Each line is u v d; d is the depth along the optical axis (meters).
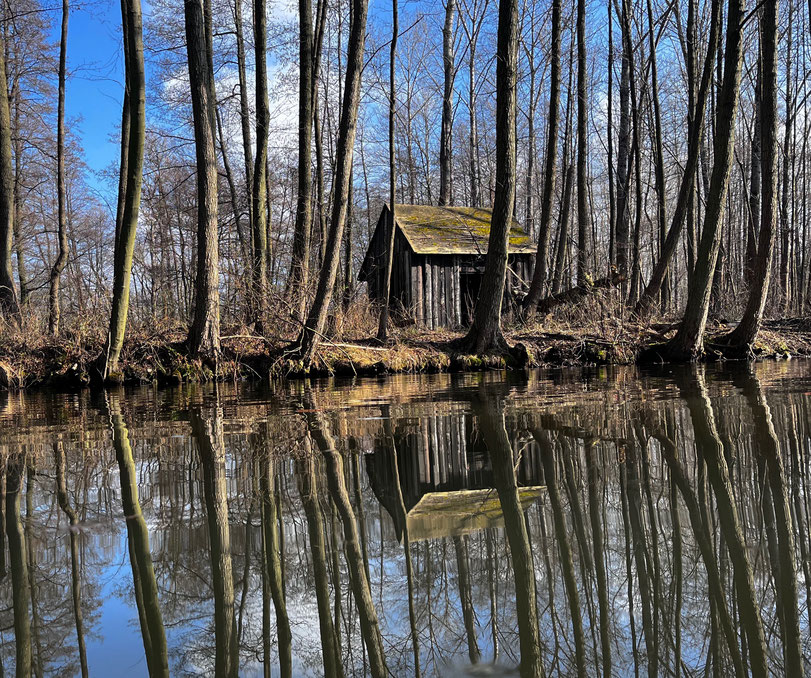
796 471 3.78
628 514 3.18
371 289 20.42
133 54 10.44
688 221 16.92
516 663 1.90
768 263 12.52
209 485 3.83
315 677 1.84
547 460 4.25
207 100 11.69
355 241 35.44
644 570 2.56
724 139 11.88
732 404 6.37
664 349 13.30
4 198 14.94
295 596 2.40
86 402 8.89
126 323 12.54
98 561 2.68
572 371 11.73
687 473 3.83
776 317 17.33
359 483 3.85
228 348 12.38
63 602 2.33
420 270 17.61
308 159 13.75
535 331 14.34
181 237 20.81
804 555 2.67
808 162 28.31
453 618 2.21
